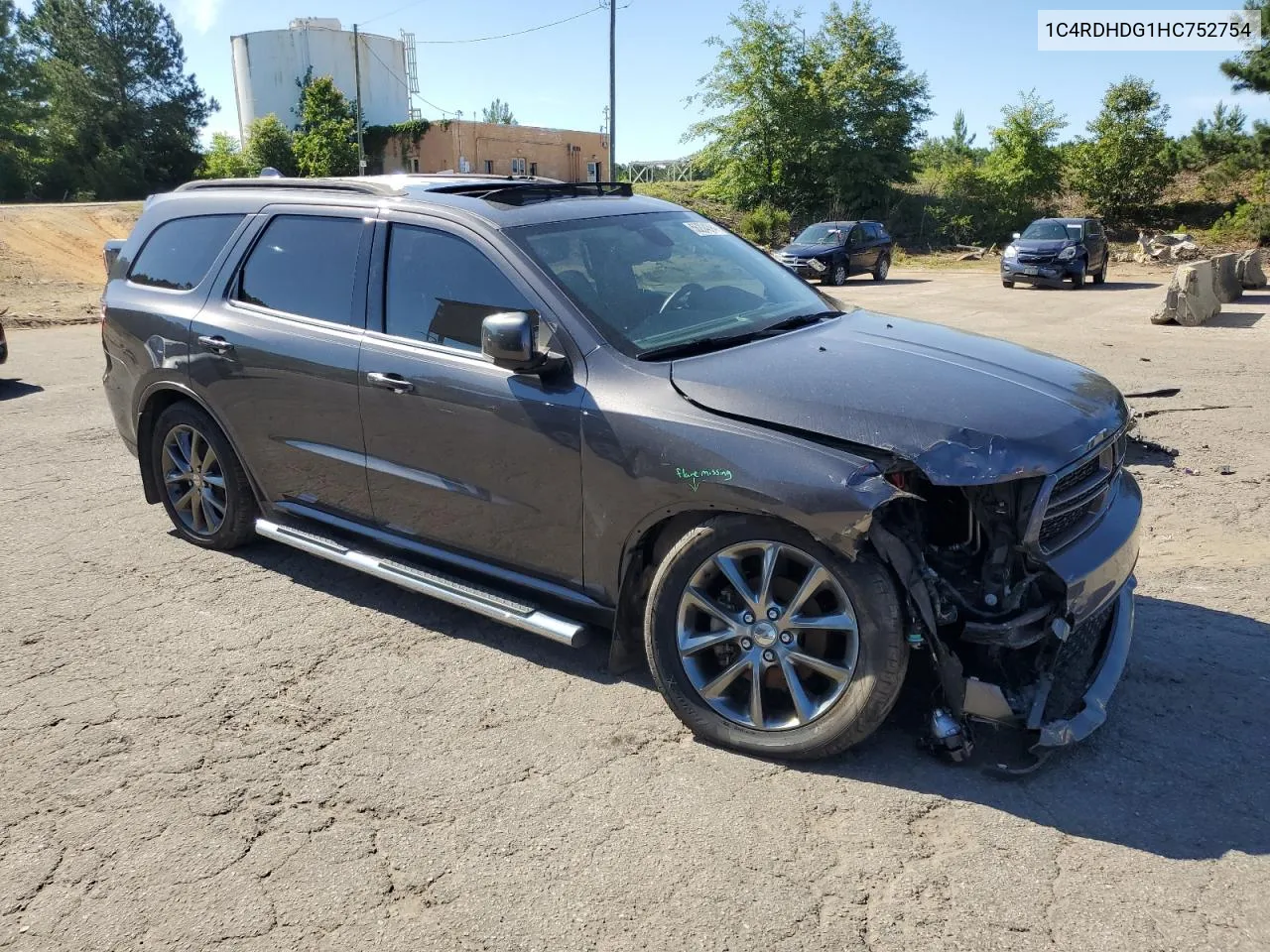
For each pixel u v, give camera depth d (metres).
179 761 3.29
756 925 2.51
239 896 2.65
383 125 63.47
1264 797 2.99
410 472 4.03
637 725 3.49
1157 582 4.65
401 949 2.45
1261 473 6.31
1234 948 2.38
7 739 3.43
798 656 3.14
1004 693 3.02
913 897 2.59
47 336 14.18
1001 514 2.99
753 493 3.02
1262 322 14.73
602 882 2.68
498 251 3.79
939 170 51.09
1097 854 2.75
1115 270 29.88
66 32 63.28
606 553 3.48
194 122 68.56
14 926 2.54
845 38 43.69
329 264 4.36
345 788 3.13
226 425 4.77
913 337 3.82
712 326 3.77
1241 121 42.78
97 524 5.68
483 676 3.87
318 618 4.42
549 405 3.51
